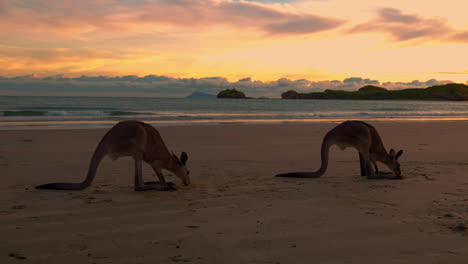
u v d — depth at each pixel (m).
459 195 5.90
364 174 7.95
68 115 33.59
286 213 4.84
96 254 3.40
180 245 3.64
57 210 4.97
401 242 3.75
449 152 11.88
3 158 9.86
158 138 6.62
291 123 26.91
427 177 7.56
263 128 21.09
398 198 5.71
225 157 10.87
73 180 7.39
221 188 6.62
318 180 7.41
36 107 54.38
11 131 17.27
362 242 3.75
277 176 7.85
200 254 3.41
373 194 5.99
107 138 6.25
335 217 4.65
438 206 5.20
